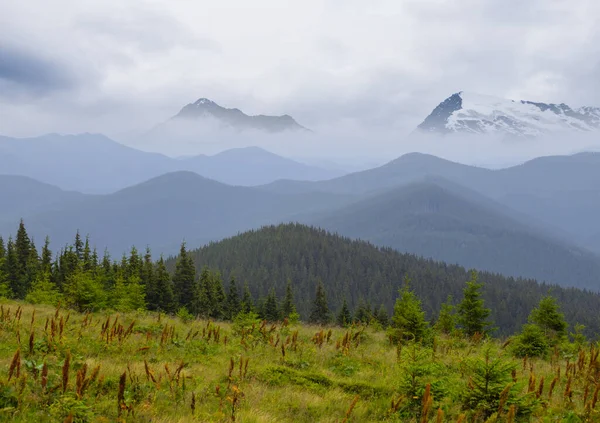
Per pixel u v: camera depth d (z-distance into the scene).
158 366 11.37
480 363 9.19
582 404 9.93
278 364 13.34
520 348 18.39
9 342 11.52
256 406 9.16
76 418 7.26
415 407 9.46
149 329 16.81
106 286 49.47
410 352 12.31
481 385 8.95
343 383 11.54
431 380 10.07
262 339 16.94
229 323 25.92
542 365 15.72
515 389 8.81
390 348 17.73
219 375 11.22
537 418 9.06
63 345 11.50
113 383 9.38
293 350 15.48
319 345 16.48
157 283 55.53
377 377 12.62
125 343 13.48
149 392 9.12
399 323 19.67
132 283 37.53
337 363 14.30
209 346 14.84
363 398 10.67
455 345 19.42
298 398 10.02
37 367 8.75
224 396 9.49
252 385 10.54
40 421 6.96
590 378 11.65
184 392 9.30
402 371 11.77
